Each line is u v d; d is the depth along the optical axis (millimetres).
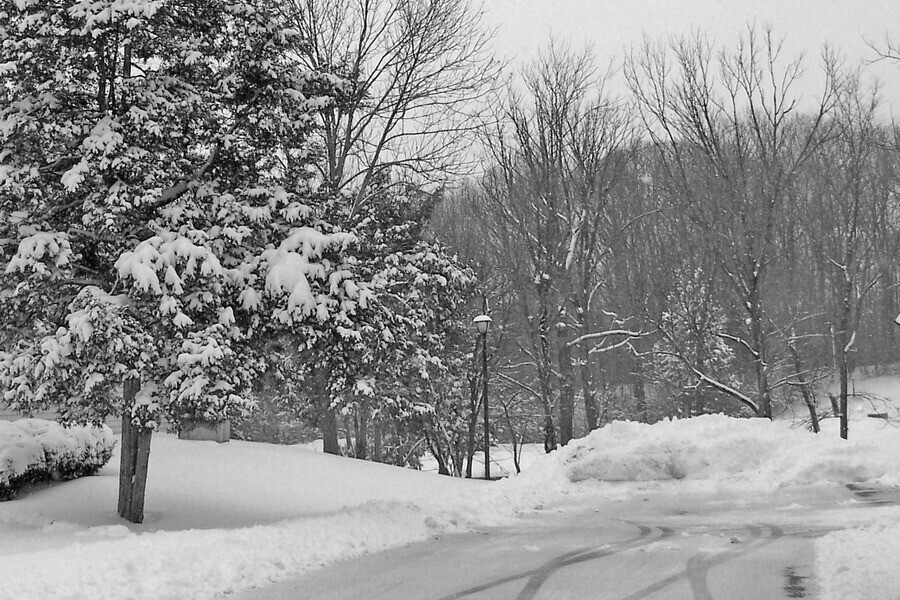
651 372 42312
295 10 23375
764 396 28938
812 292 35938
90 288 11836
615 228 33562
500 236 32125
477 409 33031
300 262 13195
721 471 16484
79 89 13000
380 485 18922
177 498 15984
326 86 15039
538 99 30953
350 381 15047
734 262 29531
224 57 14445
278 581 8102
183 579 7699
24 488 15609
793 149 34562
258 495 16859
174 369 12469
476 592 7477
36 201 12461
